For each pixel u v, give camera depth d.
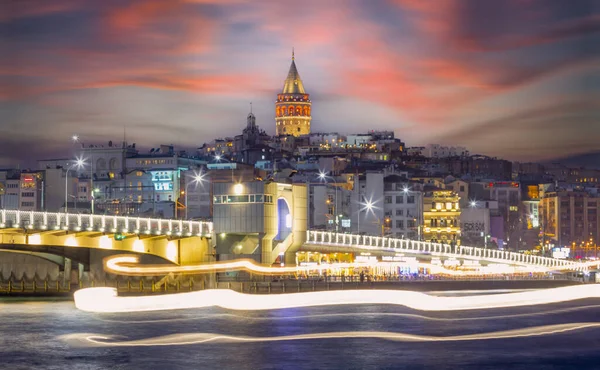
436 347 143.12
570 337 153.38
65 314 178.75
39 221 184.00
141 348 140.50
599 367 129.88
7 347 141.12
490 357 135.62
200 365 128.38
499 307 197.50
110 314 180.25
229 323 166.75
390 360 132.62
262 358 133.25
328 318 175.62
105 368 126.50
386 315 180.75
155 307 192.50
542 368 129.12
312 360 132.25
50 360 131.88
